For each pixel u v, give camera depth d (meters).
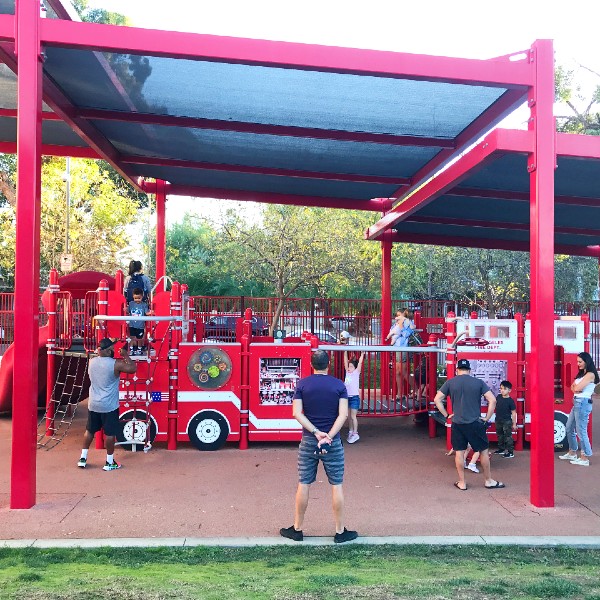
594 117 20.02
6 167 32.19
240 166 12.81
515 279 25.25
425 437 11.82
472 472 9.23
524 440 11.08
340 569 5.27
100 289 10.38
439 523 6.89
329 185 13.97
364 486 8.39
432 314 20.64
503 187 12.30
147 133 11.22
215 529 6.59
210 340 14.48
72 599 4.11
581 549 6.19
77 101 9.89
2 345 19.20
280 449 10.50
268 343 10.71
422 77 7.47
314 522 6.84
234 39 7.19
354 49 7.32
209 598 4.18
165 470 9.08
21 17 7.19
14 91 10.88
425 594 4.36
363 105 9.34
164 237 15.05
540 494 7.56
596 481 8.80
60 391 12.89
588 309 22.66
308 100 9.25
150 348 10.43
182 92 9.24
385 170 12.71
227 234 22.36
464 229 16.22
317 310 19.84
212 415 10.40
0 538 6.24
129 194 38.38
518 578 4.98
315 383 6.21
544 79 7.66
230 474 8.88
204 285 34.75
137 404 10.37
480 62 7.58
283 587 4.54
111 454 9.06
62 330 12.15
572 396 10.84
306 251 21.62
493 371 10.91
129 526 6.65
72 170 29.83
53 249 30.64
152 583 4.61
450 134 10.62
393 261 28.06
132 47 7.12
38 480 8.45
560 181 11.09
